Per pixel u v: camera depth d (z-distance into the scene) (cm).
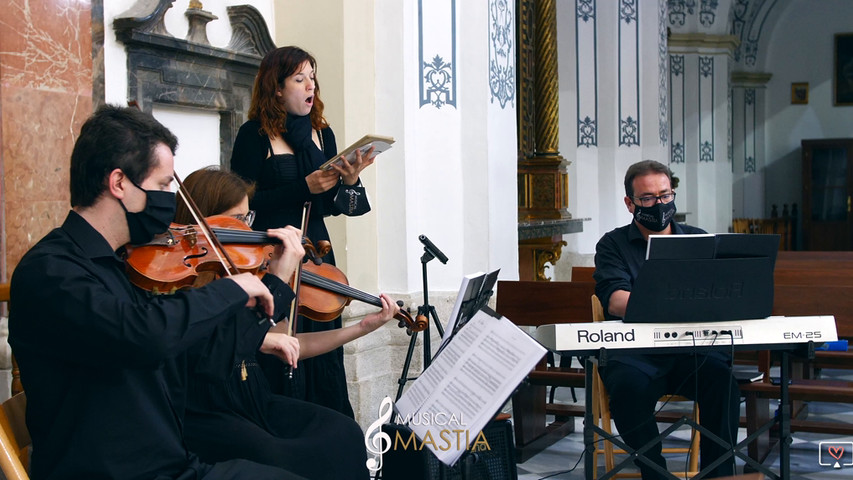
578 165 977
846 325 466
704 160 1454
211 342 243
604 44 975
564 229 816
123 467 207
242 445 257
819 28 1792
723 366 376
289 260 267
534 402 481
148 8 398
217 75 455
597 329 320
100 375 209
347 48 500
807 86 1805
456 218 530
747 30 1805
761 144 1834
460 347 252
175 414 222
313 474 260
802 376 588
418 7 511
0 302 329
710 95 1447
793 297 476
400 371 508
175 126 433
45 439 208
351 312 477
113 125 215
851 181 1734
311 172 376
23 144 328
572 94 973
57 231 217
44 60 335
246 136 377
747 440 340
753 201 1838
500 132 560
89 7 355
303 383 355
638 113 991
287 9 509
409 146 510
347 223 500
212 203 307
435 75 520
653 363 381
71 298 200
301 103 377
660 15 1016
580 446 499
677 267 314
